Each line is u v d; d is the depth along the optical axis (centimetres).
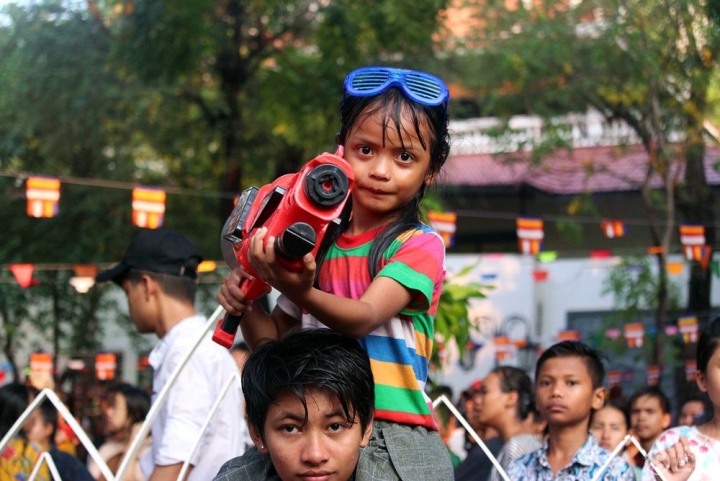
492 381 552
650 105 1097
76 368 1127
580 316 1491
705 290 1095
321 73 1084
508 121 1230
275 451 221
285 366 220
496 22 1198
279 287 206
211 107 1192
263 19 1169
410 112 232
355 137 236
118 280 409
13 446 445
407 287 227
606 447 512
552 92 1169
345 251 242
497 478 406
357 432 224
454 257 1528
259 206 221
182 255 400
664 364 1120
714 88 1086
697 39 1048
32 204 720
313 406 218
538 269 1509
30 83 1138
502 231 1520
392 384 236
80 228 1231
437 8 1028
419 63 1117
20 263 1211
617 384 956
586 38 1147
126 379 1429
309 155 1163
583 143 1413
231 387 377
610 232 1083
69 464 459
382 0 1024
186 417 361
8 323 1277
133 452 254
